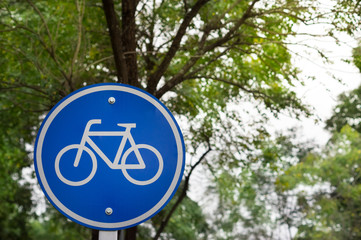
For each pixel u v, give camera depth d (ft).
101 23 35.86
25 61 33.58
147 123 10.18
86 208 9.81
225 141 39.52
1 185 56.03
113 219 9.82
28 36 33.27
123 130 10.12
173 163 10.11
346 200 117.91
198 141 39.83
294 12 29.60
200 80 40.78
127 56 27.78
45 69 31.68
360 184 116.37
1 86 36.29
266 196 112.88
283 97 34.24
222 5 35.45
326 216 116.26
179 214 60.08
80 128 10.05
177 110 38.47
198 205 62.69
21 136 43.42
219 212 103.04
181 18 35.45
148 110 10.21
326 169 115.44
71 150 9.96
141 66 36.45
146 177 10.02
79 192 9.84
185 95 36.52
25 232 67.21
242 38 34.27
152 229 56.59
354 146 119.34
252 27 34.60
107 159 9.99
